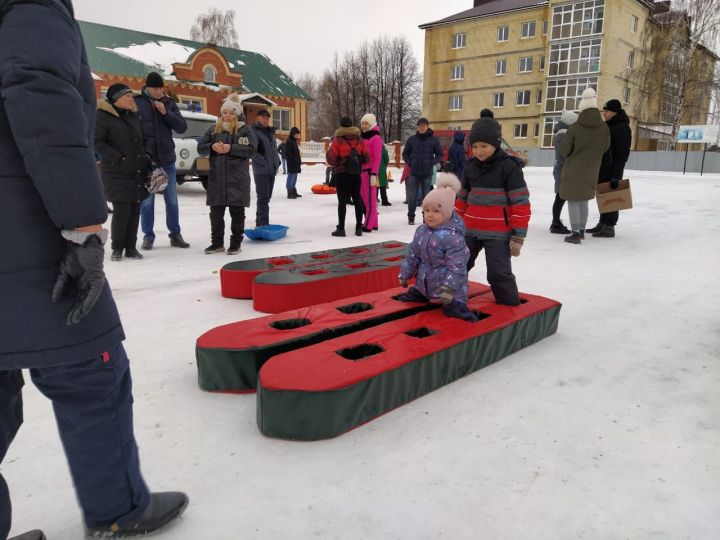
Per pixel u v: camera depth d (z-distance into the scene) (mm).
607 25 34469
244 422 2307
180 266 5273
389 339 2674
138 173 5262
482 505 1770
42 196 1212
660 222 8523
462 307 3074
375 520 1693
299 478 1907
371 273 4281
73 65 1247
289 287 3789
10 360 1261
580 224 6605
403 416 2355
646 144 37688
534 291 4473
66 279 1290
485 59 40906
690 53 32625
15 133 1173
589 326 3615
